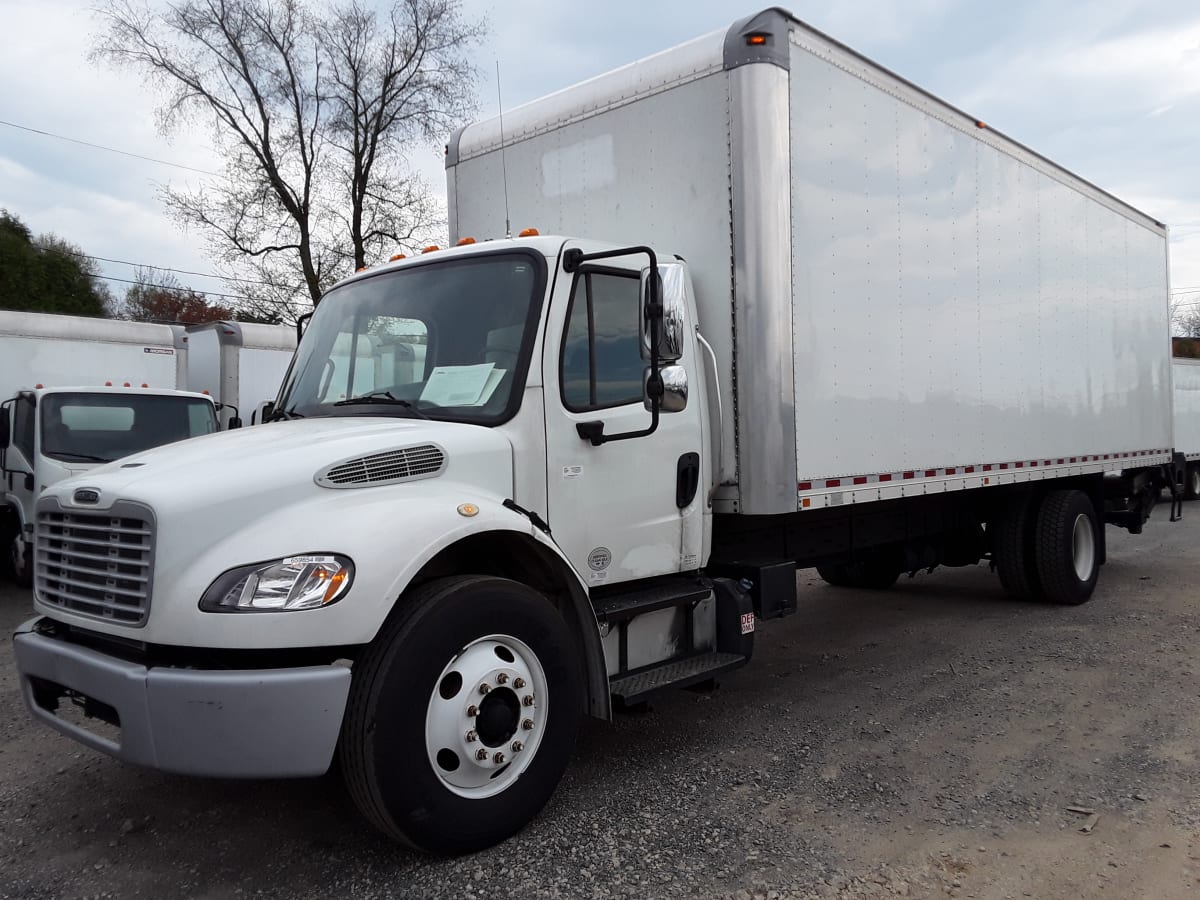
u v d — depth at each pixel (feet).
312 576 10.39
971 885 10.92
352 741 10.76
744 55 15.64
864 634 25.13
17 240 103.40
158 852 12.17
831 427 17.38
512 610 12.00
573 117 18.45
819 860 11.62
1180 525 51.47
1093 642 23.02
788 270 16.01
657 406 13.32
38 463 32.78
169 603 10.35
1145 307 32.14
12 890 11.20
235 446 12.40
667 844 12.12
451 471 12.32
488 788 11.85
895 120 19.35
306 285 91.25
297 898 10.87
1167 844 11.87
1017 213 24.26
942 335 21.03
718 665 15.28
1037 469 25.26
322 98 87.81
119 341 40.57
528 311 13.56
